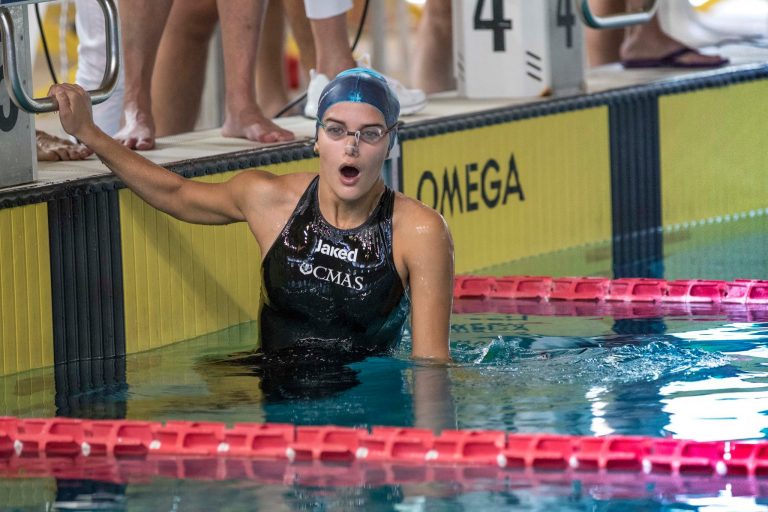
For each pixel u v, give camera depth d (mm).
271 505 9852
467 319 16734
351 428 11523
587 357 14094
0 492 10320
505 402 12250
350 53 21109
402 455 10977
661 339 15141
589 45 28875
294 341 14430
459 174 20969
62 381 14305
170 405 12805
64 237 15461
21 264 14961
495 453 10883
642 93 23953
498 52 23844
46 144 17797
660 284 18172
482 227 21391
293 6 22469
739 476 10312
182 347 16172
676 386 12773
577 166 22953
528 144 22141
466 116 21188
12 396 13586
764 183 26219
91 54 19359
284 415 12086
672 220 24641
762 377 13117
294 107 24359
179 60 21953
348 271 13961
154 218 16500
